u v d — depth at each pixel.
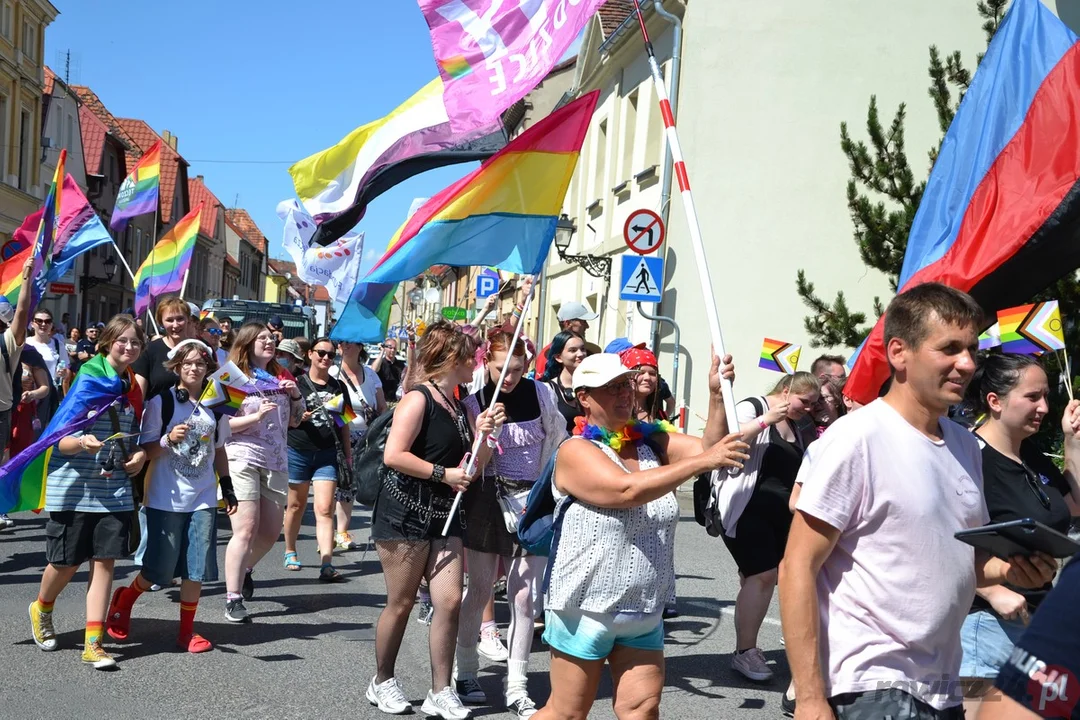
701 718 5.55
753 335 16.70
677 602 8.28
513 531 5.66
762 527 6.19
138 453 6.14
